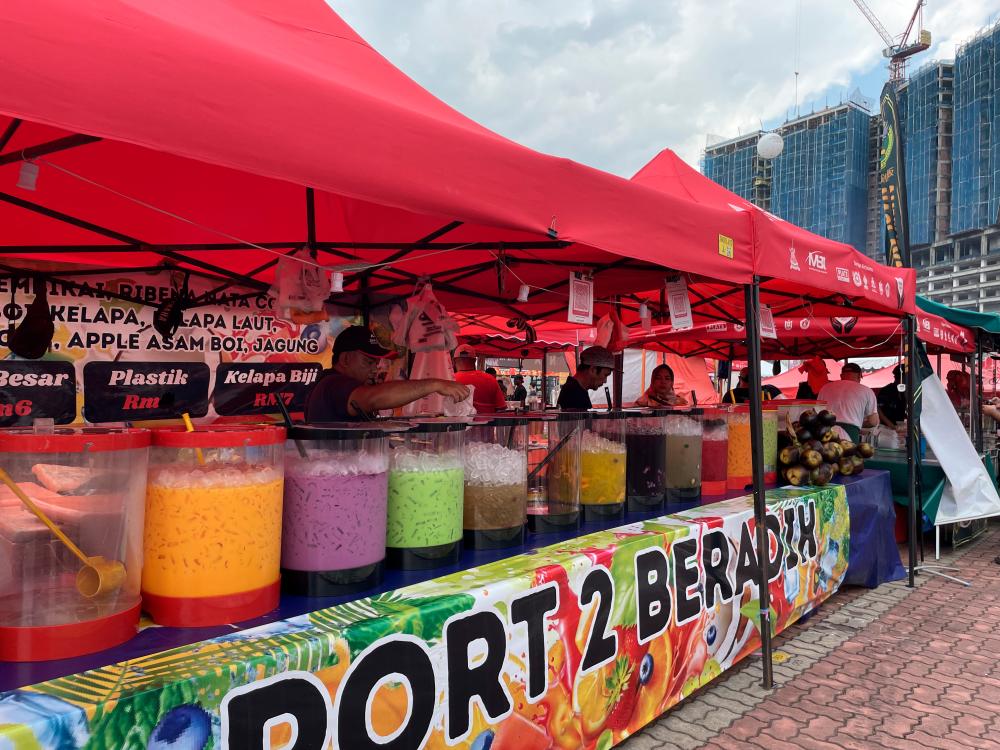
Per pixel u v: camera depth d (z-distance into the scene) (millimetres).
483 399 5617
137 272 3275
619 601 2330
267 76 1196
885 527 5121
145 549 1422
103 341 3195
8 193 2492
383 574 1814
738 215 2828
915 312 5039
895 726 2908
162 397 3385
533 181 1752
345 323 4090
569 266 3512
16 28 910
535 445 2514
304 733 1361
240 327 3656
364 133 1347
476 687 1765
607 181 2031
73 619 1228
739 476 3812
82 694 1084
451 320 3137
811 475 4109
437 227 3045
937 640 3953
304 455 1656
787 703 3109
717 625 2965
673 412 3246
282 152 1207
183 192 2781
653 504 3041
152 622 1430
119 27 1021
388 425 1914
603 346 4402
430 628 1634
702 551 2832
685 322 3299
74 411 3113
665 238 2316
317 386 2670
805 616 4344
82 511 1237
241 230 3145
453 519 2014
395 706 1549
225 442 1427
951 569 5668
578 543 2363
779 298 5391
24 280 2961
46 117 929
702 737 2777
